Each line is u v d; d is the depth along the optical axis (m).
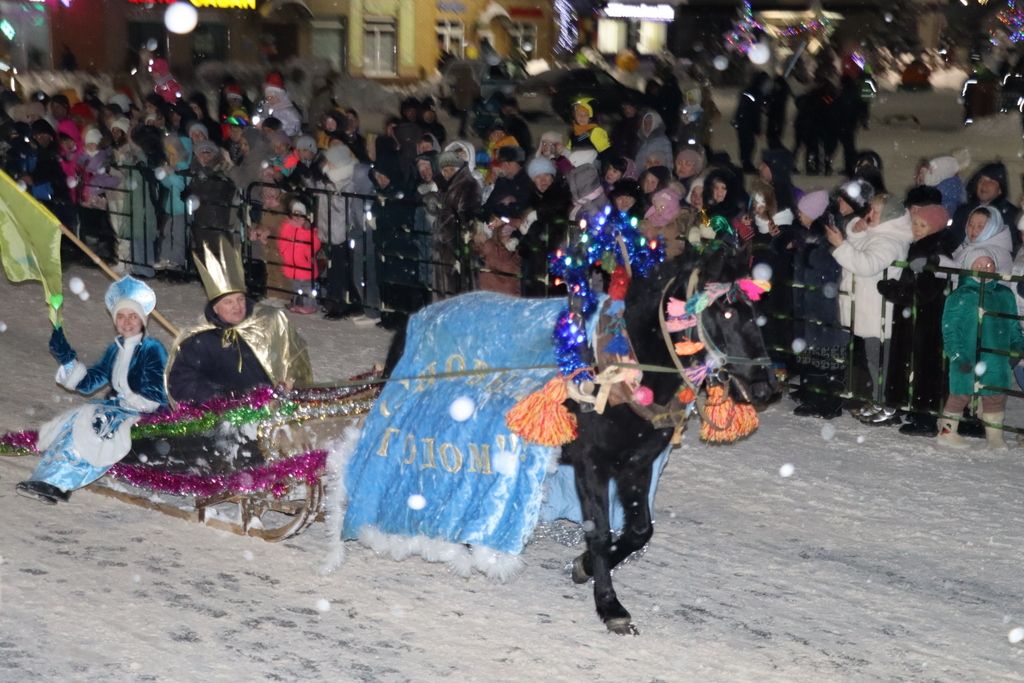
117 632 6.39
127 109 19.66
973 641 6.68
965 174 21.81
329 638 6.42
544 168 12.39
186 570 7.20
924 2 38.94
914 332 10.12
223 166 15.58
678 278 6.09
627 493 6.66
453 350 6.92
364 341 12.95
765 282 5.91
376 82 36.78
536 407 6.27
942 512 8.57
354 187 13.84
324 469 7.29
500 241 12.50
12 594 6.77
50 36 34.44
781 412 10.84
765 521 8.37
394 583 7.15
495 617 6.76
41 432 7.93
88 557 7.33
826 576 7.48
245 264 14.87
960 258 10.27
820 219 10.80
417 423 6.85
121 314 7.82
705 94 23.77
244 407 7.32
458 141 13.09
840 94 23.27
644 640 6.54
